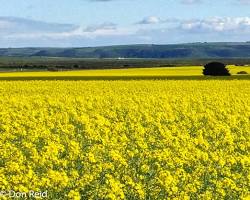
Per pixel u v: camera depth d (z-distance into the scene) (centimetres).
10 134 1828
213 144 1809
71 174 1298
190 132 2073
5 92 3928
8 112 2395
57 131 1970
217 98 3256
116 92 3847
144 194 1195
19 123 2120
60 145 1606
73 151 1525
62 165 1427
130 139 1894
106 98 3198
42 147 1695
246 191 1211
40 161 1412
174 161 1441
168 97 3284
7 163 1398
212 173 1343
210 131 1978
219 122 2223
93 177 1292
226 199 1222
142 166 1370
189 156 1495
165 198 1197
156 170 1398
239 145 1734
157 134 1988
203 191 1255
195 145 1700
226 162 1473
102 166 1376
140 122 2266
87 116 2277
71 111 2492
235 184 1260
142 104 2827
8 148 1587
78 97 3147
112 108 2708
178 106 2789
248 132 2044
